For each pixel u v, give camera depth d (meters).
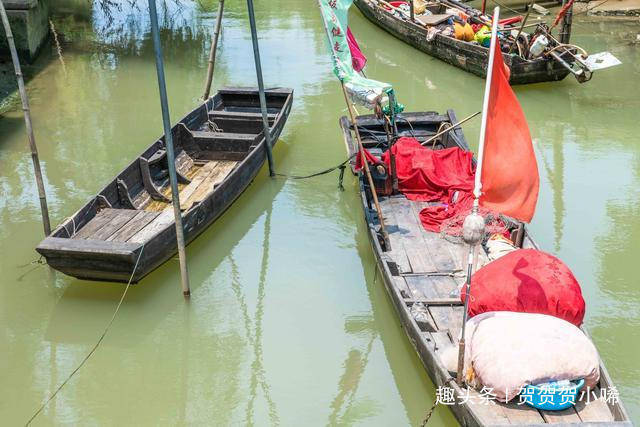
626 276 9.55
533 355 6.51
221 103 14.61
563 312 7.20
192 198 11.30
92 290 9.54
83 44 20.11
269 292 9.74
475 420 6.38
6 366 8.34
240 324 9.14
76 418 7.63
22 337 8.77
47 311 9.17
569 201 11.49
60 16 22.94
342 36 9.90
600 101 15.84
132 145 13.71
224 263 10.39
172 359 8.56
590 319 8.75
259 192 12.26
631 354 8.18
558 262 7.56
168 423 7.62
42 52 19.34
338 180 12.60
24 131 14.32
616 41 19.55
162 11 23.86
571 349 6.57
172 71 18.03
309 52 19.47
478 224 6.28
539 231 10.60
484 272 7.67
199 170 12.34
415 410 7.77
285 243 10.86
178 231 9.06
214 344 8.81
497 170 7.35
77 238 9.06
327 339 8.88
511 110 7.22
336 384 8.16
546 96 16.14
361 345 8.78
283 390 8.09
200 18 23.09
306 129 14.60
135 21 22.70
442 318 8.14
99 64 18.50
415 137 12.78
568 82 17.00
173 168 8.79
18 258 10.12
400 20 19.62
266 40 20.61
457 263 9.39
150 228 9.55
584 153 13.34
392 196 11.23
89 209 9.79
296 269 10.23
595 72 17.58
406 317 7.95
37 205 11.49
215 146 12.62
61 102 15.88
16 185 12.14
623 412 6.24
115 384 8.16
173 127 12.38
